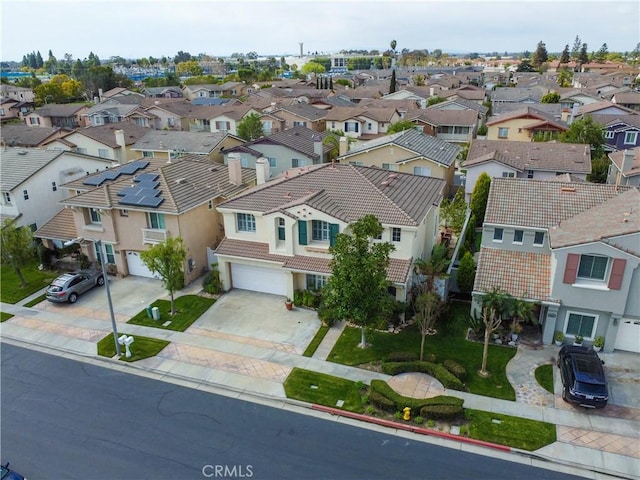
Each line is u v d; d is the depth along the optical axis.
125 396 23.95
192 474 19.06
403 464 19.39
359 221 24.75
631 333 25.42
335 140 64.75
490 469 19.11
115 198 35.38
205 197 36.03
